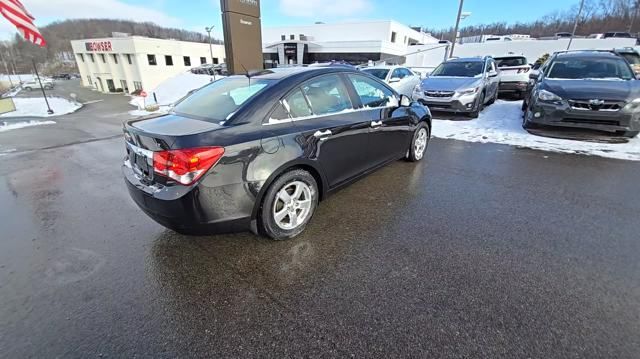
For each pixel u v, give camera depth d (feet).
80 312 6.43
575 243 8.61
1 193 13.03
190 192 6.98
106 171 15.81
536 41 101.81
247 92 8.77
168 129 7.58
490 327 5.86
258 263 7.96
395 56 120.37
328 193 10.20
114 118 39.96
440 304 6.46
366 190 12.45
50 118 41.98
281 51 124.57
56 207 11.54
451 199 11.57
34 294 6.95
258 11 31.19
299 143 8.63
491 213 10.44
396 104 13.26
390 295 6.75
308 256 8.23
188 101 9.97
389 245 8.67
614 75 19.45
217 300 6.72
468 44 111.55
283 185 8.50
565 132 20.86
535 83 21.97
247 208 7.85
